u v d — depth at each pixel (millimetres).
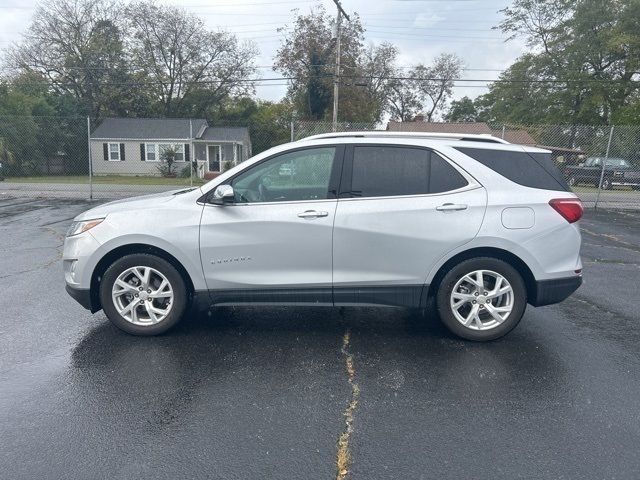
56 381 3551
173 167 37594
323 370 3764
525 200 4125
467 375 3691
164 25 43375
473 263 4180
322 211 4129
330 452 2736
